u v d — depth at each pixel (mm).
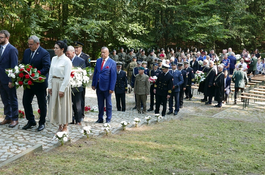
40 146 4684
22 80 5480
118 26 21141
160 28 25625
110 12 20922
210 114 10188
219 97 11594
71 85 5840
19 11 15156
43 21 17344
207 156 4941
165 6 23859
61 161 4215
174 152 5066
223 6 27328
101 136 5957
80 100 6844
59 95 5188
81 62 6891
